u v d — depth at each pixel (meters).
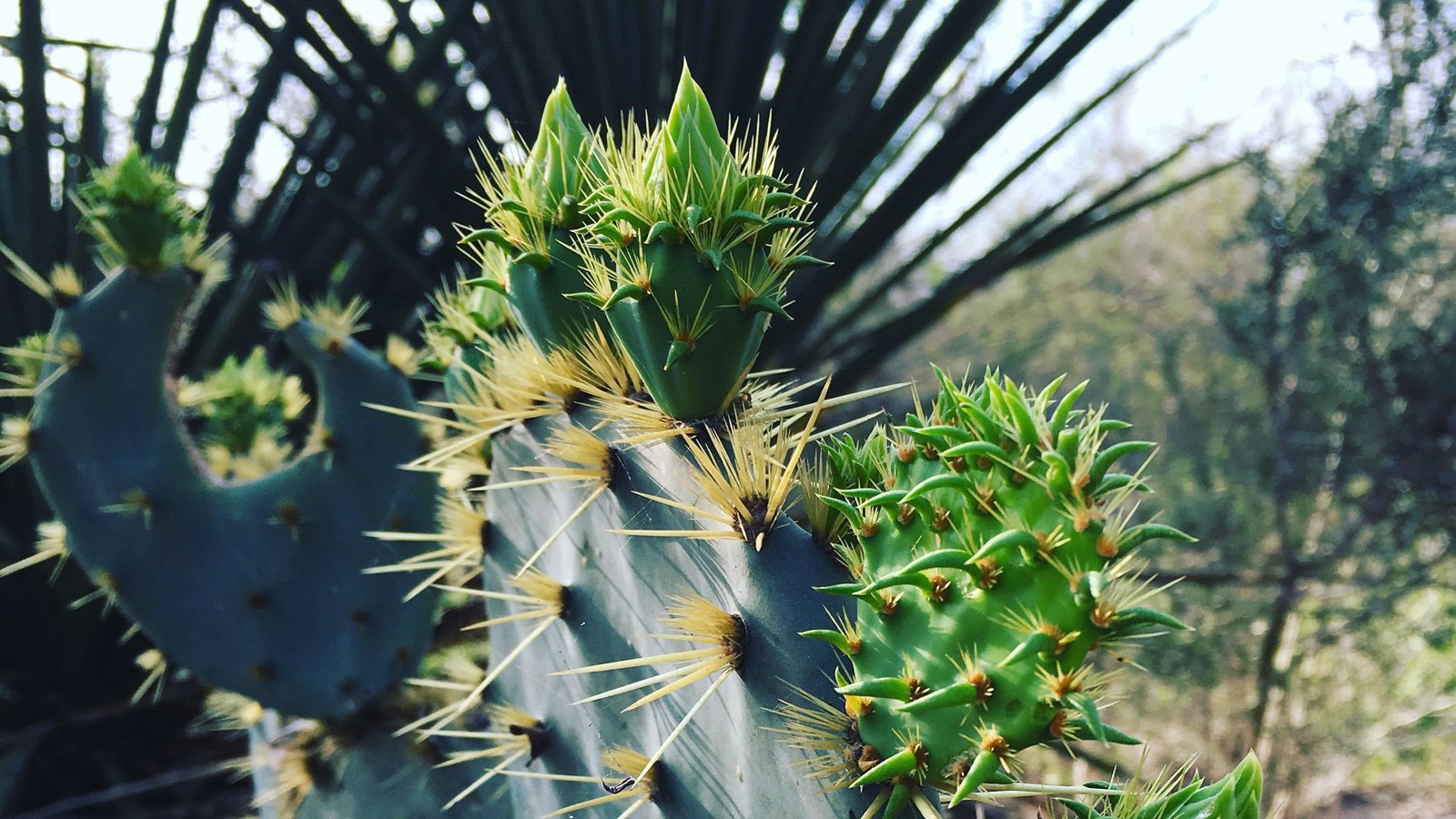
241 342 1.31
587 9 1.36
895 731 0.39
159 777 1.24
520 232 0.52
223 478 0.83
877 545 0.39
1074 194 1.52
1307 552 1.99
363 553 0.72
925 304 1.55
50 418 0.70
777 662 0.44
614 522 0.52
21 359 0.75
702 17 1.37
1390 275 1.79
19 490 1.28
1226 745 2.09
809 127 1.47
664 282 0.45
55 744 1.27
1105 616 0.34
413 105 1.36
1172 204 2.76
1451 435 1.75
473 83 1.57
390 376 0.75
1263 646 1.90
